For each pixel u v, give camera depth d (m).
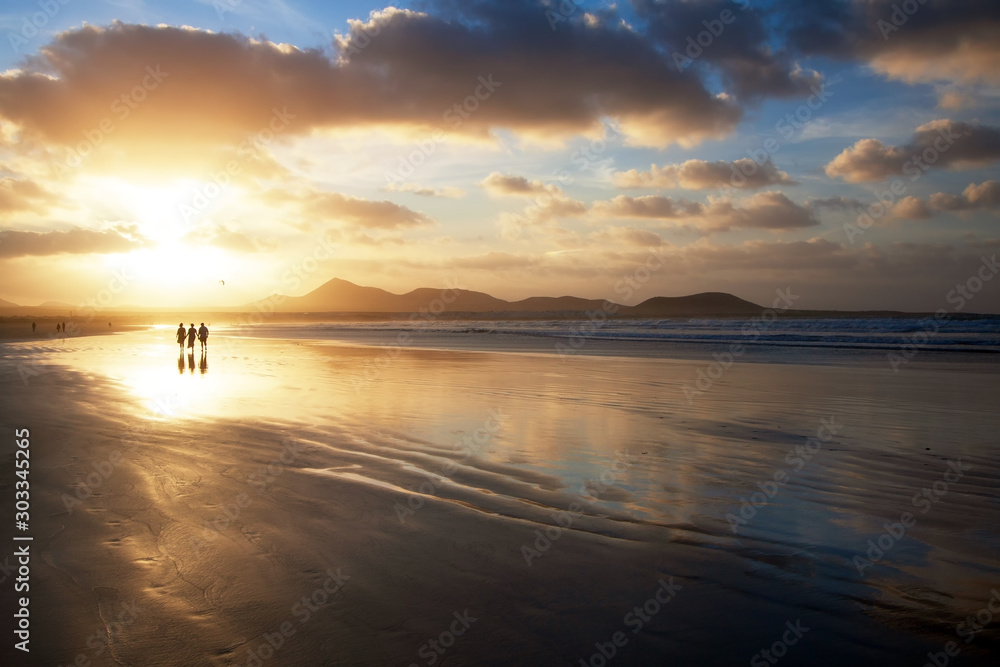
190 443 8.70
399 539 5.18
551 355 27.52
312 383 16.19
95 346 36.03
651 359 25.05
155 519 5.55
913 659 3.42
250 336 52.72
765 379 17.39
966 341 34.38
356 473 7.23
